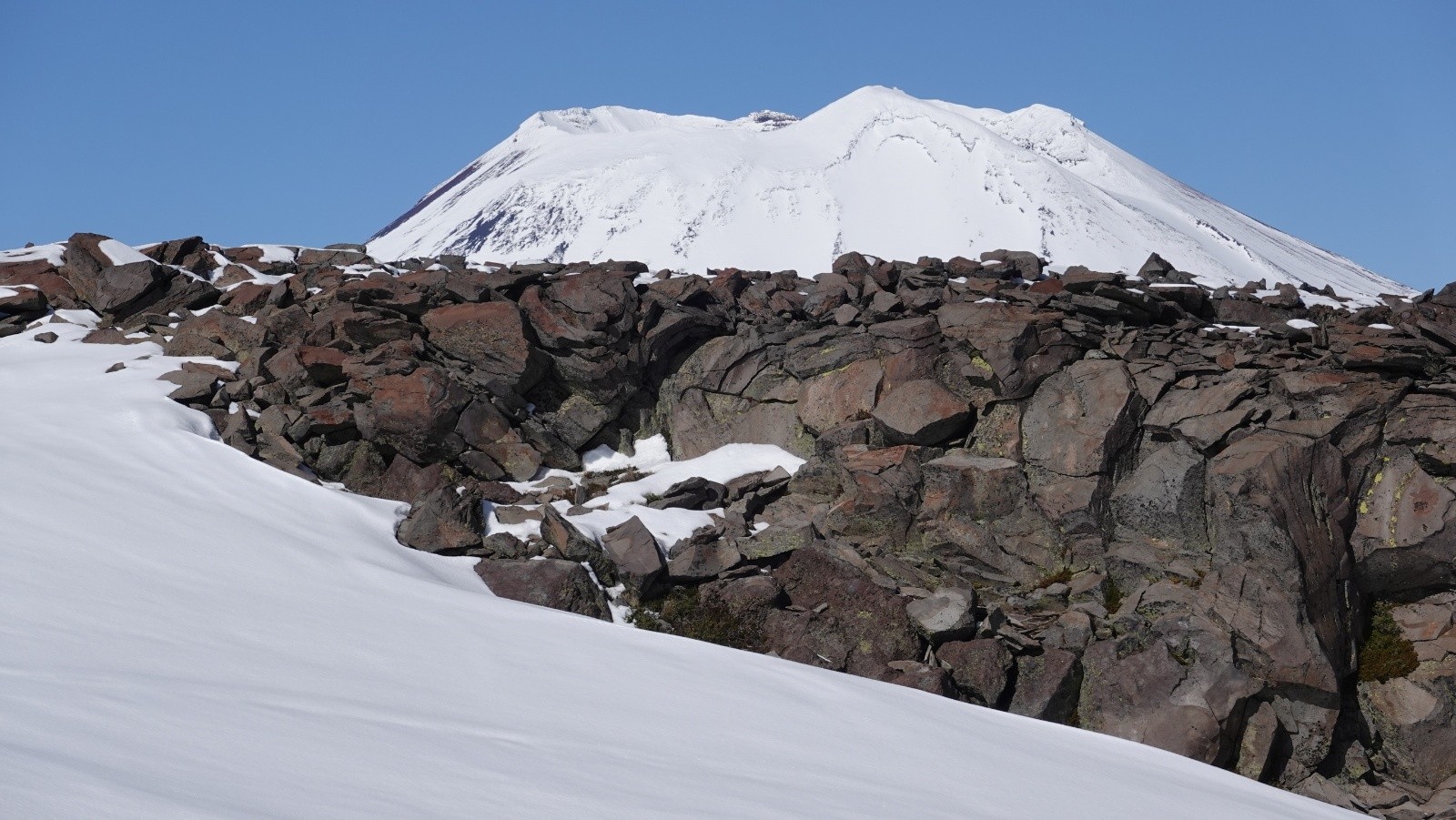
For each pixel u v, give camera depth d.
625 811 9.27
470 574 18.59
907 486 20.52
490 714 12.09
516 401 22.95
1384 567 18.22
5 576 14.20
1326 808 14.30
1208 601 17.53
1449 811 16.14
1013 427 21.09
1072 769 13.40
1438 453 18.47
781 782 11.05
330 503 19.22
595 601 18.58
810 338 23.66
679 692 13.84
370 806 8.34
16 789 7.21
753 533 20.64
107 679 11.00
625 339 23.77
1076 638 17.89
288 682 12.14
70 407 21.28
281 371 23.00
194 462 19.59
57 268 28.20
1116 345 21.67
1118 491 19.72
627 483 22.09
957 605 18.30
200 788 8.07
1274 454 18.39
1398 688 17.47
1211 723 16.59
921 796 11.27
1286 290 24.05
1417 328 20.86
